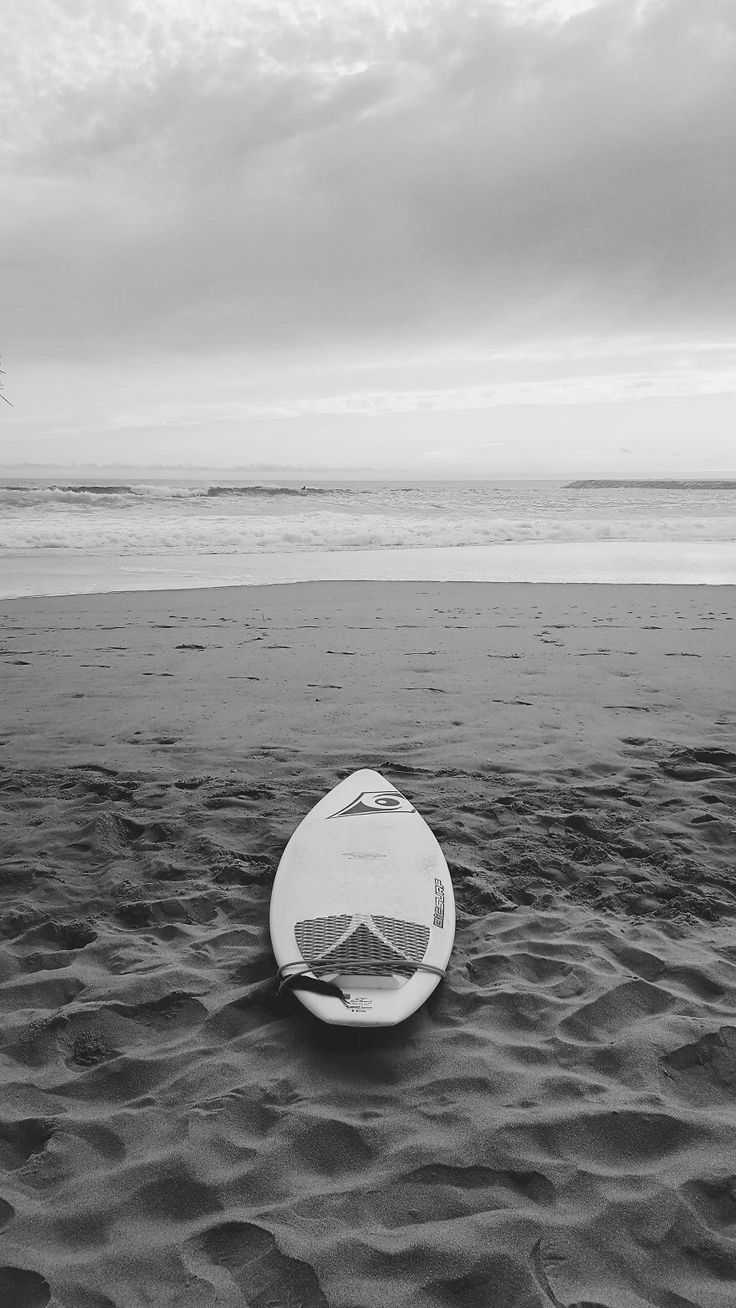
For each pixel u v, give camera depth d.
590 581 11.13
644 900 2.65
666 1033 2.03
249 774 3.68
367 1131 1.75
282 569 12.29
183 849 3.00
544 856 2.90
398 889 2.56
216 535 16.00
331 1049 2.01
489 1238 1.50
